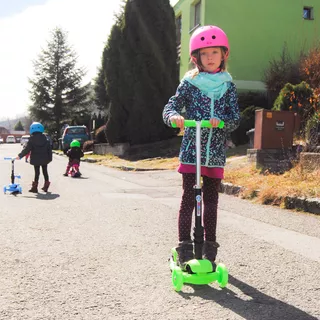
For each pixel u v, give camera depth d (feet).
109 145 67.10
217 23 62.23
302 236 15.70
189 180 11.44
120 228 16.66
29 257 12.65
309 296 9.96
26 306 9.20
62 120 155.22
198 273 10.07
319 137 29.71
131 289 10.27
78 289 10.21
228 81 11.59
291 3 64.85
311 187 22.40
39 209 20.70
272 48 64.28
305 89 38.37
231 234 15.89
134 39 61.57
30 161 27.89
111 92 63.41
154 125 61.72
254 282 10.87
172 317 8.72
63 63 155.02
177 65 63.87
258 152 30.07
